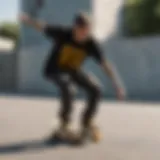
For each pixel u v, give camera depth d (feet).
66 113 14.46
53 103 34.22
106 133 16.85
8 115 23.88
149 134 16.60
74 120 21.16
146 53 46.57
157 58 45.44
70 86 14.47
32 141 14.70
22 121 20.84
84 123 14.46
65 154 12.40
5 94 51.85
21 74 65.41
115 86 14.79
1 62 68.33
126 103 34.88
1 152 12.66
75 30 13.97
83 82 14.34
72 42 14.11
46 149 13.19
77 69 14.39
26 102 35.47
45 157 11.93
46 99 40.27
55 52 14.29
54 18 65.16
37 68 61.57
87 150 13.08
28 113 25.32
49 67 14.44
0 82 68.69
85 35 14.07
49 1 66.03
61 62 14.30
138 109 28.58
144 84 46.85
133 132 17.16
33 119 21.83
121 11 61.05
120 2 60.95
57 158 11.81
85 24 13.92
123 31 61.00
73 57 14.23
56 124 19.63
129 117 23.24
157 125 19.54
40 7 67.36
